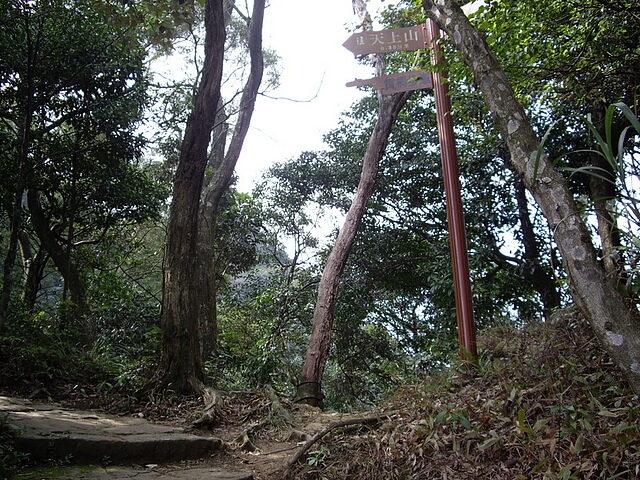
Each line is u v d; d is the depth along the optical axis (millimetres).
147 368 6504
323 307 9555
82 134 10555
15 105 9703
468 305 5574
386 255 12805
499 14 5348
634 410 2771
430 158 12125
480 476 3045
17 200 4848
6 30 8359
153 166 14312
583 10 5375
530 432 2984
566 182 2881
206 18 6613
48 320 7773
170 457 4352
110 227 14133
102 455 3979
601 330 2596
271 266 17469
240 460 4613
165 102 10773
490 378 4316
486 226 11688
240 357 10328
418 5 6168
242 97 9984
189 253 6586
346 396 14328
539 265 10945
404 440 3750
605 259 3475
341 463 3896
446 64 5344
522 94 6359
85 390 6059
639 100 5215
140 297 12016
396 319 13711
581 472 2654
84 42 9266
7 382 5742
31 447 3750
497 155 11000
